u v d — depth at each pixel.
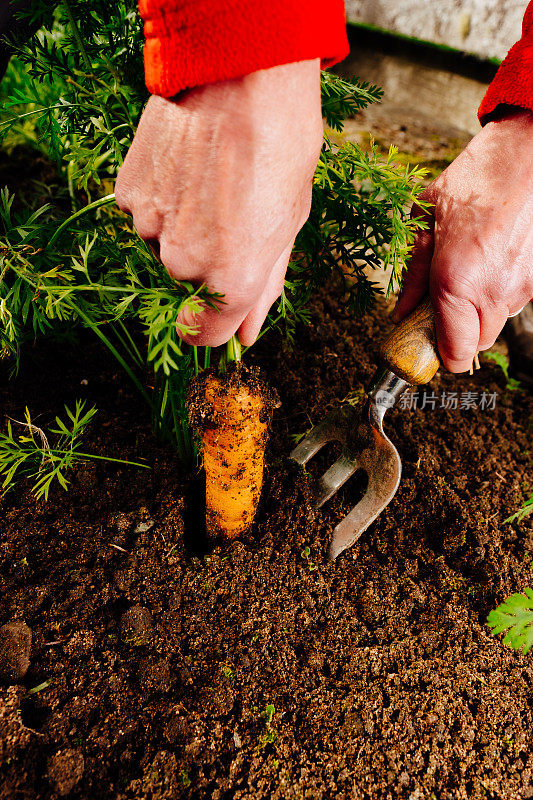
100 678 0.49
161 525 0.55
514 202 0.47
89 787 0.46
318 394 0.63
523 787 0.48
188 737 0.47
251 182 0.38
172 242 0.40
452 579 0.55
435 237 0.50
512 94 0.47
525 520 0.58
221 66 0.36
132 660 0.49
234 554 0.54
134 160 0.40
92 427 0.59
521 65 0.46
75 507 0.56
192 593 0.52
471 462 0.61
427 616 0.53
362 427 0.54
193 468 0.57
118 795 0.45
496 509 0.58
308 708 0.49
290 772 0.47
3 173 0.72
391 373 0.52
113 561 0.53
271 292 0.45
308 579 0.54
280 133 0.38
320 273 0.55
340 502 0.57
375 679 0.50
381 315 0.71
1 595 0.51
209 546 0.56
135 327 0.62
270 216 0.39
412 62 1.02
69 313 0.50
